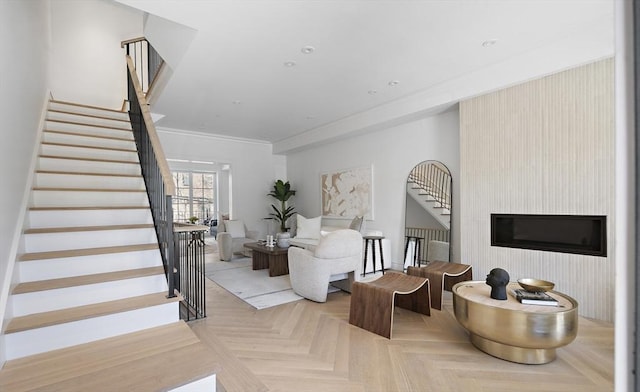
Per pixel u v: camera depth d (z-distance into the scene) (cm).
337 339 268
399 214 557
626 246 39
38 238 246
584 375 212
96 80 554
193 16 267
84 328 197
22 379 157
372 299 285
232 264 584
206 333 279
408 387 199
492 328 229
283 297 384
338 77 405
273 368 221
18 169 240
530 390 195
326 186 718
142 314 216
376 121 537
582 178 312
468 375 212
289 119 605
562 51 316
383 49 331
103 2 564
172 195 236
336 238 363
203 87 434
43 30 367
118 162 368
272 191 830
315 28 289
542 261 342
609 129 297
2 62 203
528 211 351
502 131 372
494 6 261
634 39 37
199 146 720
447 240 477
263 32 294
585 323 295
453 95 415
